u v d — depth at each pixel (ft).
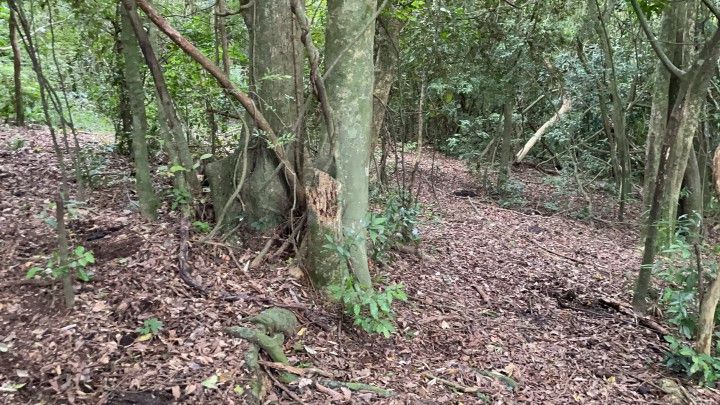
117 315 12.07
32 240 14.69
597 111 40.14
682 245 16.16
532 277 21.38
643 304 18.57
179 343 11.43
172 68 22.49
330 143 14.71
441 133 50.60
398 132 29.71
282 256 15.72
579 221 33.81
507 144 36.60
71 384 10.08
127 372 10.46
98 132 33.99
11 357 10.55
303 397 11.26
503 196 36.73
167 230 15.53
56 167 21.30
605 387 14.28
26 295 12.32
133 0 13.30
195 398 10.02
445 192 36.35
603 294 20.40
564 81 37.52
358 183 15.19
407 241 21.09
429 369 13.52
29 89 31.94
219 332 11.89
